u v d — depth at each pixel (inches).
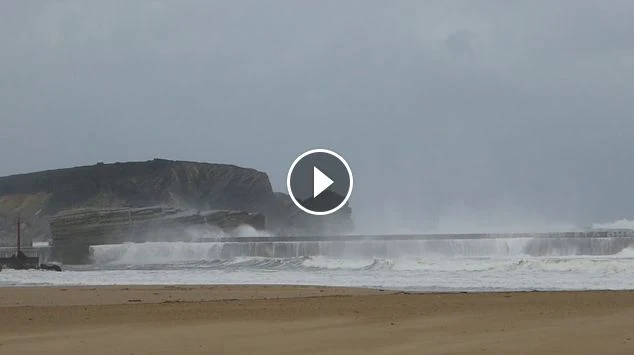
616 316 2795.3
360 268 6811.0
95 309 3184.1
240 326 2578.7
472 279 5319.9
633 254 7509.8
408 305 3267.7
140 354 2026.3
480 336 2301.9
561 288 4569.4
